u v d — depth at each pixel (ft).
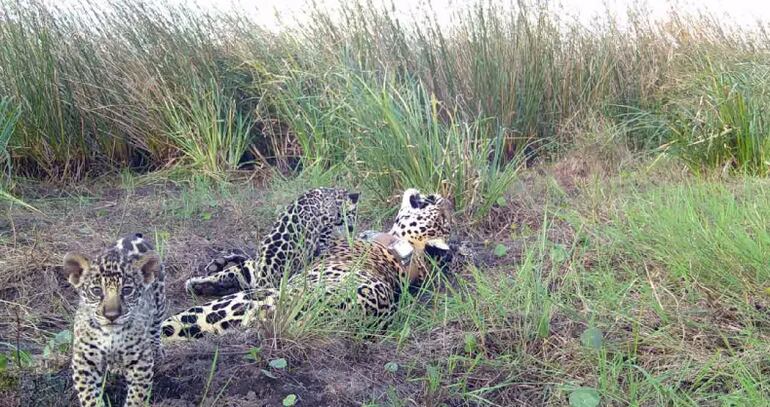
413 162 9.52
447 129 10.36
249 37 12.99
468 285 7.72
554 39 13.38
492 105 12.44
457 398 5.78
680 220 7.86
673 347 6.09
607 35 13.98
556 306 6.72
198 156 11.87
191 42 12.66
